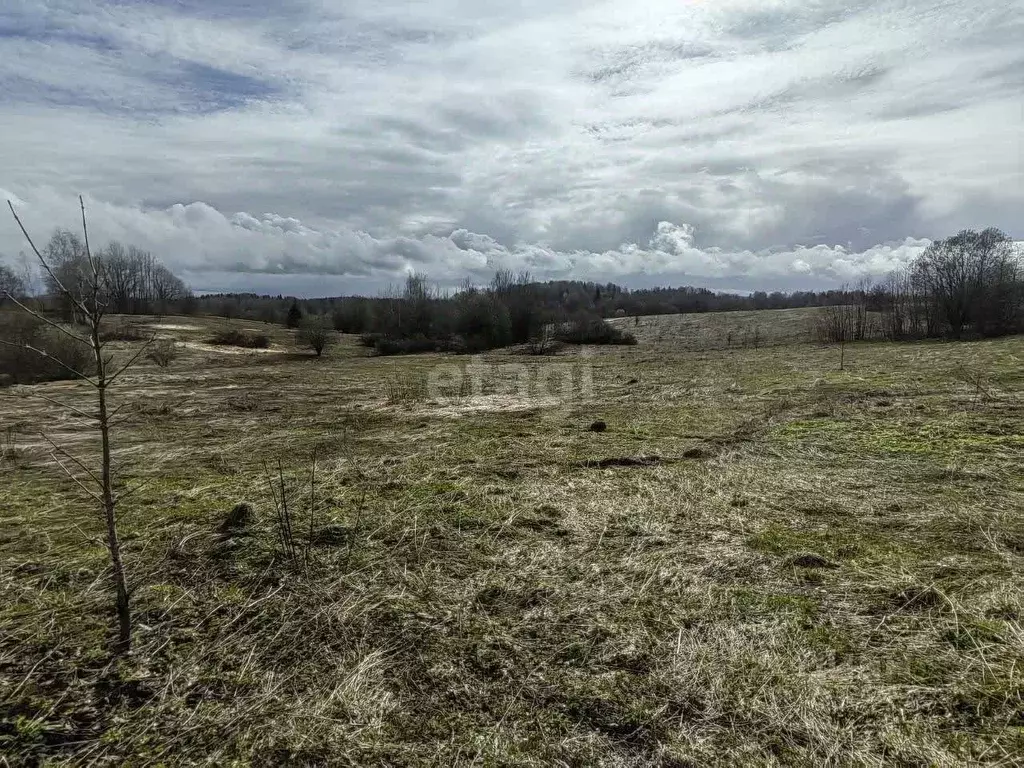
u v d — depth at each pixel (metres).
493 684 2.79
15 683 2.80
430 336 43.28
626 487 5.95
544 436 8.93
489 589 3.70
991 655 2.88
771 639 3.09
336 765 2.31
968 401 10.48
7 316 20.42
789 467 6.61
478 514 5.08
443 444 8.44
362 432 9.71
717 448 7.72
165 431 10.20
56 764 2.34
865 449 7.32
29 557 4.26
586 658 2.97
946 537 4.40
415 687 2.78
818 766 2.27
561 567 4.05
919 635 3.09
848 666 2.85
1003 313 35.19
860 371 17.28
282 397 15.75
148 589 3.70
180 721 2.57
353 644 3.12
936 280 37.78
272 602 3.53
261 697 2.72
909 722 2.47
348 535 4.55
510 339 40.00
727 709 2.58
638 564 4.07
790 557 4.09
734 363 23.23
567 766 2.30
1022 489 5.46
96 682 2.81
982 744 2.34
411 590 3.70
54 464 7.48
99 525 4.94
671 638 3.13
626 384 16.72
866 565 3.96
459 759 2.34
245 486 6.10
